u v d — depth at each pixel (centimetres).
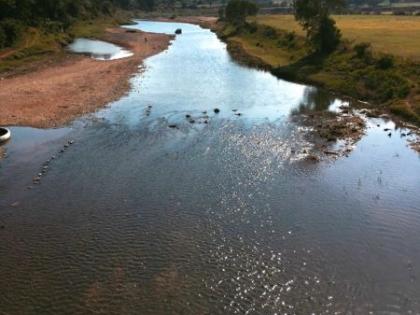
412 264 2189
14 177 3095
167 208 2683
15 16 8800
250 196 2816
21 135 3856
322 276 2108
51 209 2688
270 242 2355
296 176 3083
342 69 5744
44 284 2059
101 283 2062
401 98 4556
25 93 5075
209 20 17688
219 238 2389
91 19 13600
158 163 3300
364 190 2898
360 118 4275
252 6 11506
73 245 2338
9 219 2586
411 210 2664
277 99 4994
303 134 3862
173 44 9838
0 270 2152
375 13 14400
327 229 2466
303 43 7338
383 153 3466
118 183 2995
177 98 5012
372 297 1981
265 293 2008
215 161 3328
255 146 3603
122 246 2327
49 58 7094
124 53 8312
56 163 3309
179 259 2223
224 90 5391
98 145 3644
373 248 2309
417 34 7431
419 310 1909
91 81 5747
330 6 6650
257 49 8144
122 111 4516
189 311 1903
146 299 1966
